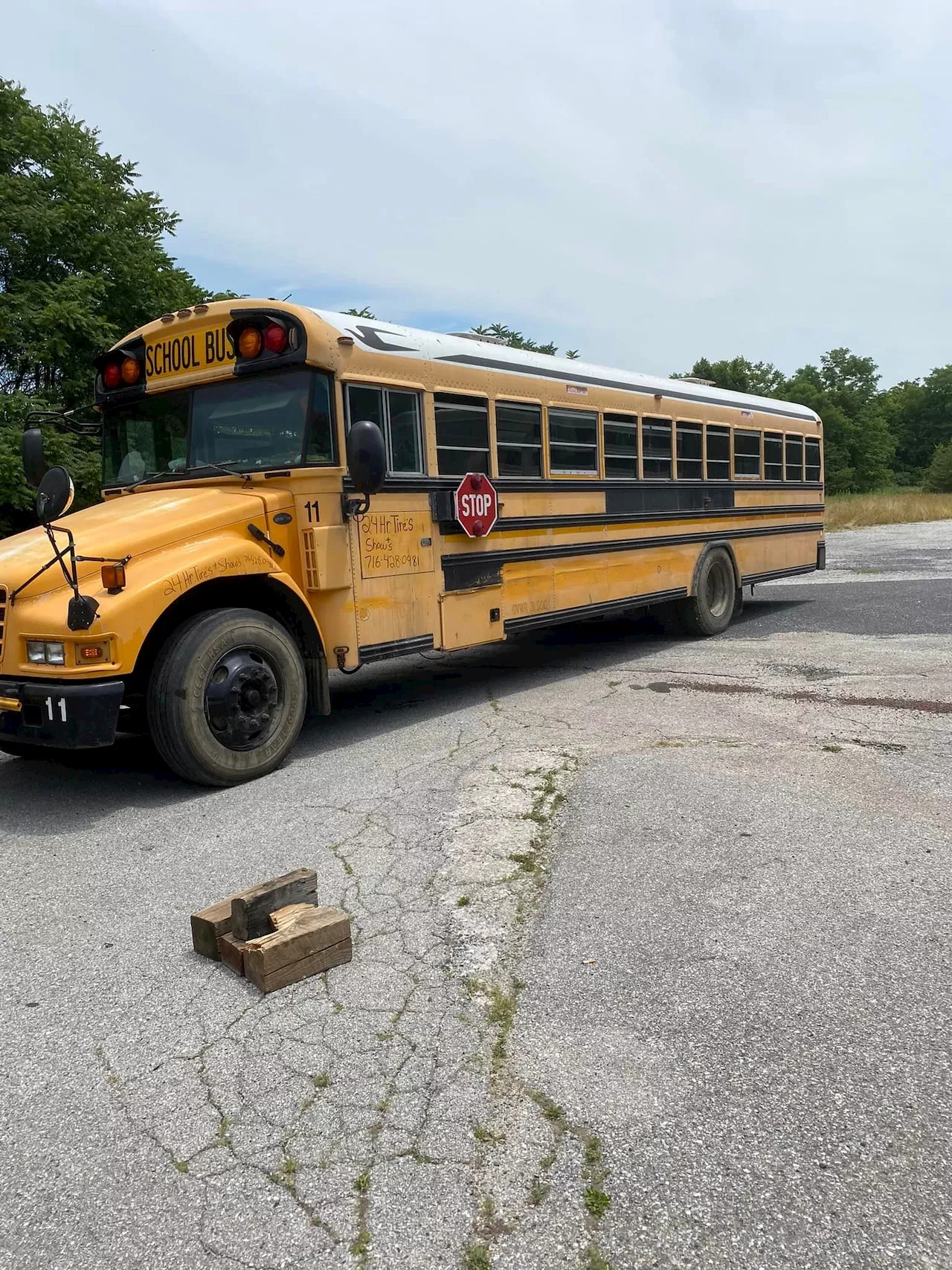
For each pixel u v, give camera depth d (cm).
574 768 493
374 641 579
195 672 474
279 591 528
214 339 561
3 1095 239
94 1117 229
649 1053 244
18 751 550
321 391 541
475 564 661
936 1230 184
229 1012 274
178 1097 235
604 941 304
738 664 777
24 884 377
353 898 345
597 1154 208
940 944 295
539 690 713
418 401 609
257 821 436
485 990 277
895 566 1611
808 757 497
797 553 1155
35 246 1454
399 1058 246
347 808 448
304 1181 204
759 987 273
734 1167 203
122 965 305
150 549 469
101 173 1586
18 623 449
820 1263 177
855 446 7875
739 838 387
